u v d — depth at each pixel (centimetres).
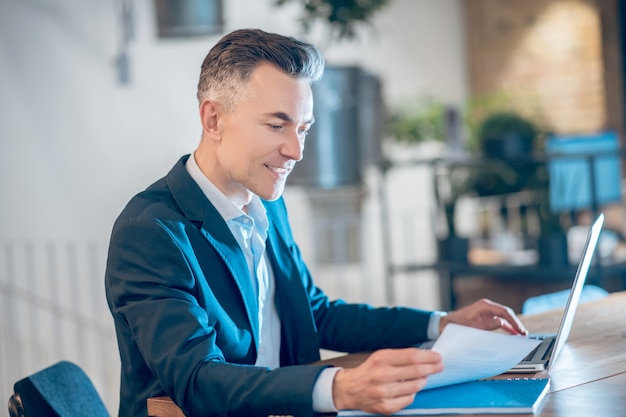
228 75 190
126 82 557
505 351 166
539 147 690
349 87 541
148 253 185
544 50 778
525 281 534
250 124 189
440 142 748
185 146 650
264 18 698
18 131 562
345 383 154
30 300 564
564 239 484
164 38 527
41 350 567
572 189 502
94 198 599
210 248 197
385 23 783
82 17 595
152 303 179
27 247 563
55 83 580
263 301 213
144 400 192
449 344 163
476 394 161
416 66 805
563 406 155
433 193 601
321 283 727
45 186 574
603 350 200
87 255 594
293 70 188
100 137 602
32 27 570
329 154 536
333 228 731
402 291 775
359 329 227
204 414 167
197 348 173
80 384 216
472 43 828
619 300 268
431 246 802
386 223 569
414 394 151
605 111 746
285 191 711
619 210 678
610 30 746
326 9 545
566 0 762
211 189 201
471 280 559
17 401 200
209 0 512
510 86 801
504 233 563
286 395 158
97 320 596
